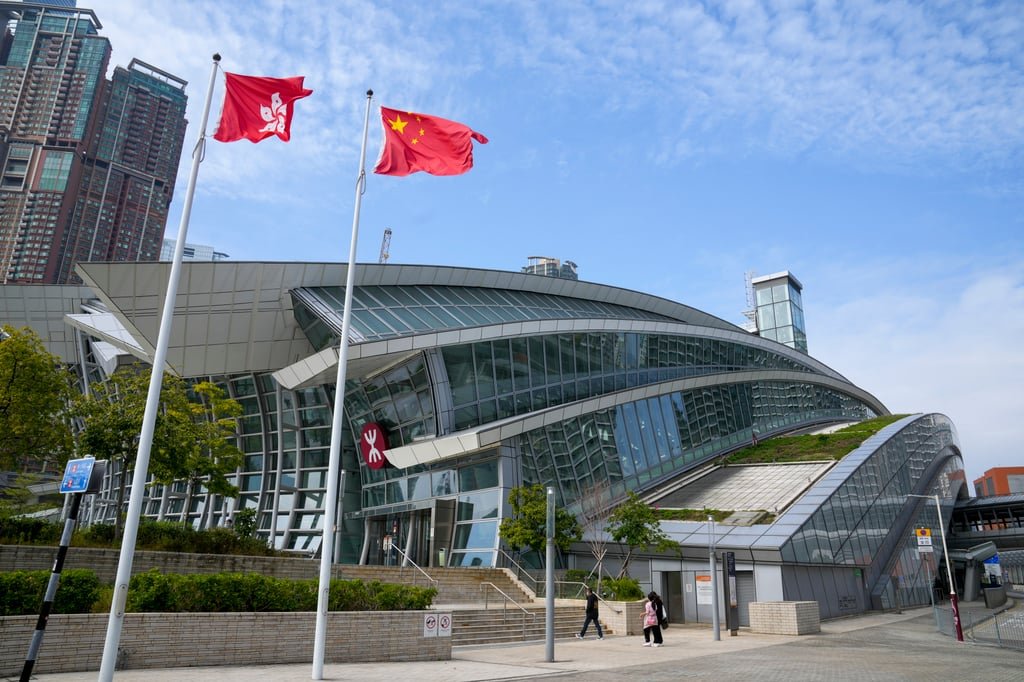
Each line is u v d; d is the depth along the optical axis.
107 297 29.81
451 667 15.27
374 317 34.38
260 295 33.94
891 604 39.41
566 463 37.78
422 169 16.75
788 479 41.62
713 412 54.47
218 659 13.84
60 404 23.67
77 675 11.52
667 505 40.44
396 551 34.94
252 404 41.03
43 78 172.50
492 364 36.25
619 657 18.17
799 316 131.88
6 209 163.38
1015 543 73.44
